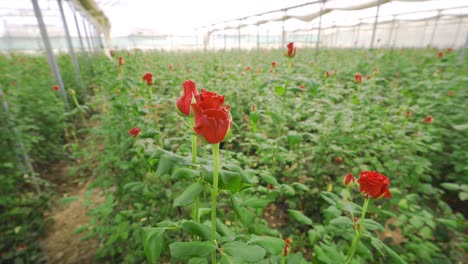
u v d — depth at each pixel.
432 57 7.38
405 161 2.65
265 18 16.19
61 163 4.16
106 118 3.52
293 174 2.93
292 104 4.14
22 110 4.11
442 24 16.31
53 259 2.39
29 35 13.78
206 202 2.22
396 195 2.19
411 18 15.76
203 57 12.62
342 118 3.19
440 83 4.14
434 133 3.23
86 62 10.53
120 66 3.78
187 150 2.12
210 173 0.97
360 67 7.02
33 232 2.63
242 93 5.25
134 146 2.84
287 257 1.46
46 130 4.14
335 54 12.30
